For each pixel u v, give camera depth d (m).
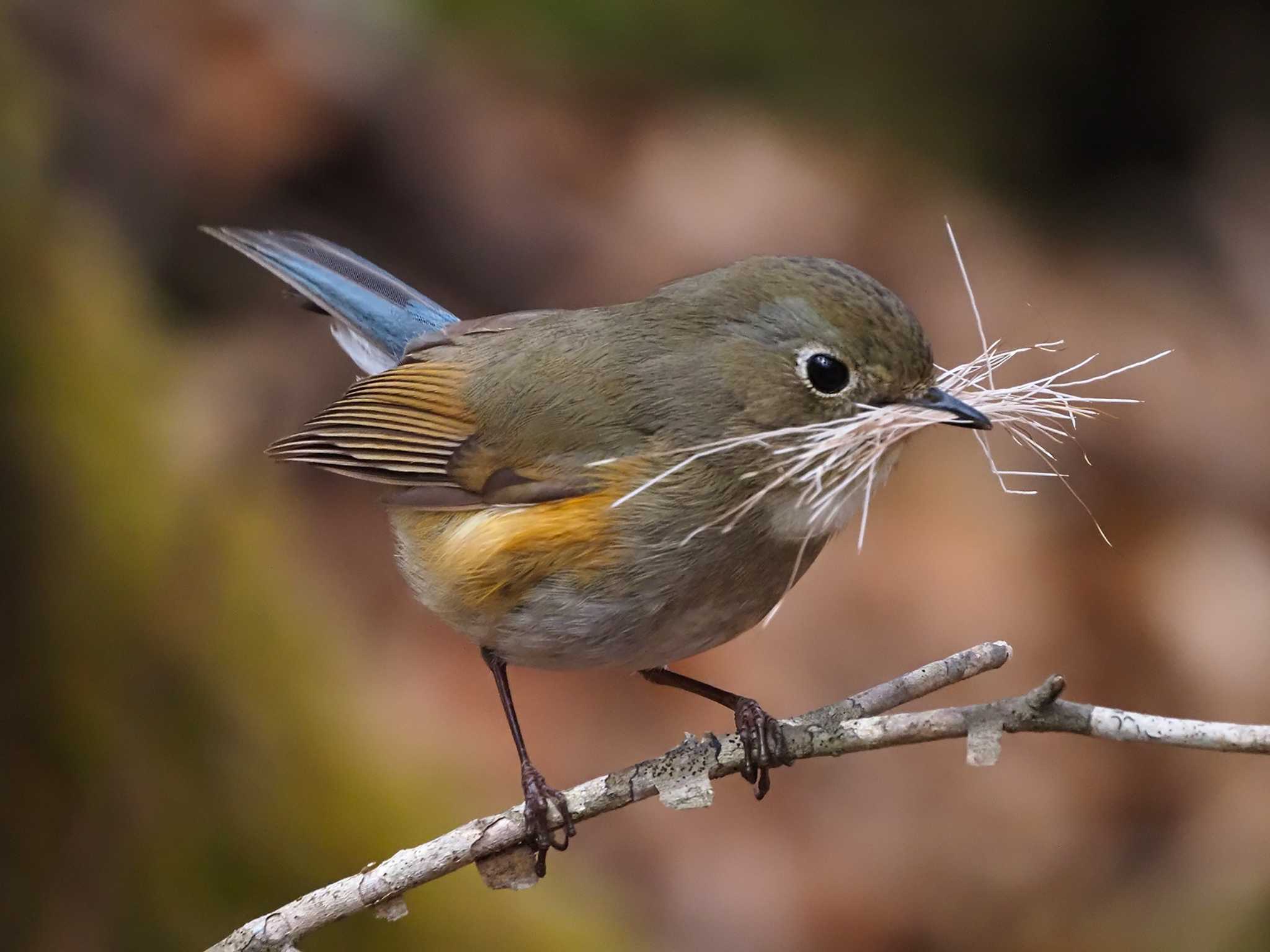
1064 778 11.98
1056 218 16.83
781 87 15.74
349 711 9.48
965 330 14.45
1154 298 16.09
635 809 10.94
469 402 7.03
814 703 11.43
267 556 9.68
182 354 10.90
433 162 13.37
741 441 6.39
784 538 6.62
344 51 13.47
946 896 11.21
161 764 8.59
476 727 10.54
